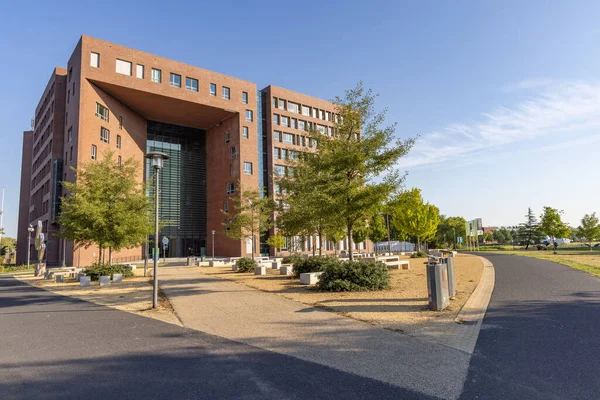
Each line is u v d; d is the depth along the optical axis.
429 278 8.61
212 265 29.84
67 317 9.52
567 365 4.84
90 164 20.67
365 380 4.54
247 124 51.28
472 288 11.85
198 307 10.16
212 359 5.57
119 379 4.85
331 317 8.08
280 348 6.01
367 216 14.15
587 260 24.11
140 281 18.41
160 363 5.46
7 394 4.42
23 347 6.60
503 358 5.18
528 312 8.05
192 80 46.72
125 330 7.79
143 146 50.09
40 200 51.31
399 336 6.41
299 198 19.02
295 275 17.17
